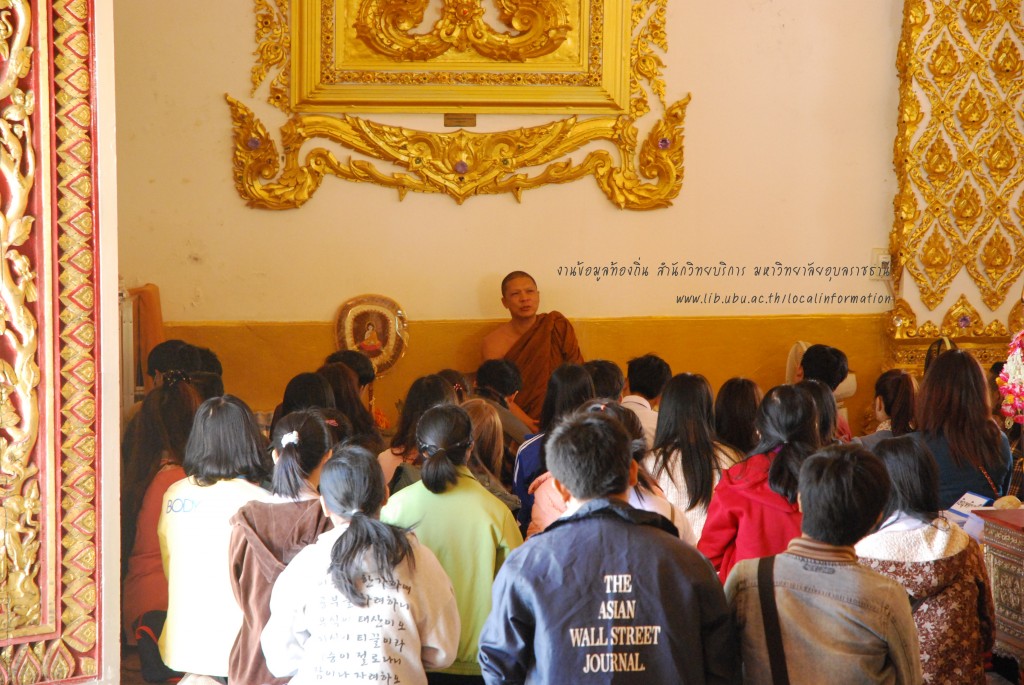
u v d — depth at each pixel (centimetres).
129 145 756
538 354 765
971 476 475
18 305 333
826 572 268
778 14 799
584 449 269
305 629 307
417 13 771
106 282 344
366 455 311
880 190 822
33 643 345
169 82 757
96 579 350
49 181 334
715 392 823
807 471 273
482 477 410
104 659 353
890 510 348
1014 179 812
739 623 274
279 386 790
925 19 791
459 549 358
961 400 474
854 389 793
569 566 262
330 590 303
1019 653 415
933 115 800
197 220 770
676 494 411
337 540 301
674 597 260
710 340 820
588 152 797
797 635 265
